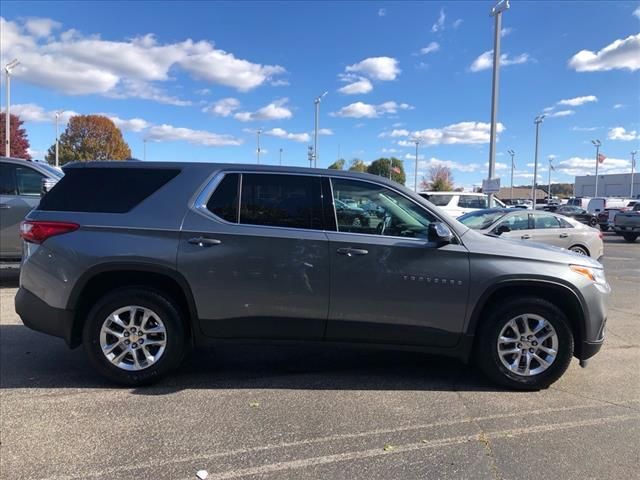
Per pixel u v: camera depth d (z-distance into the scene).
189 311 4.32
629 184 88.38
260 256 4.22
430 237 4.22
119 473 3.02
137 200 4.34
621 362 5.23
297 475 3.03
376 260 4.26
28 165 8.48
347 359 5.18
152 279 4.37
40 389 4.28
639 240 24.39
